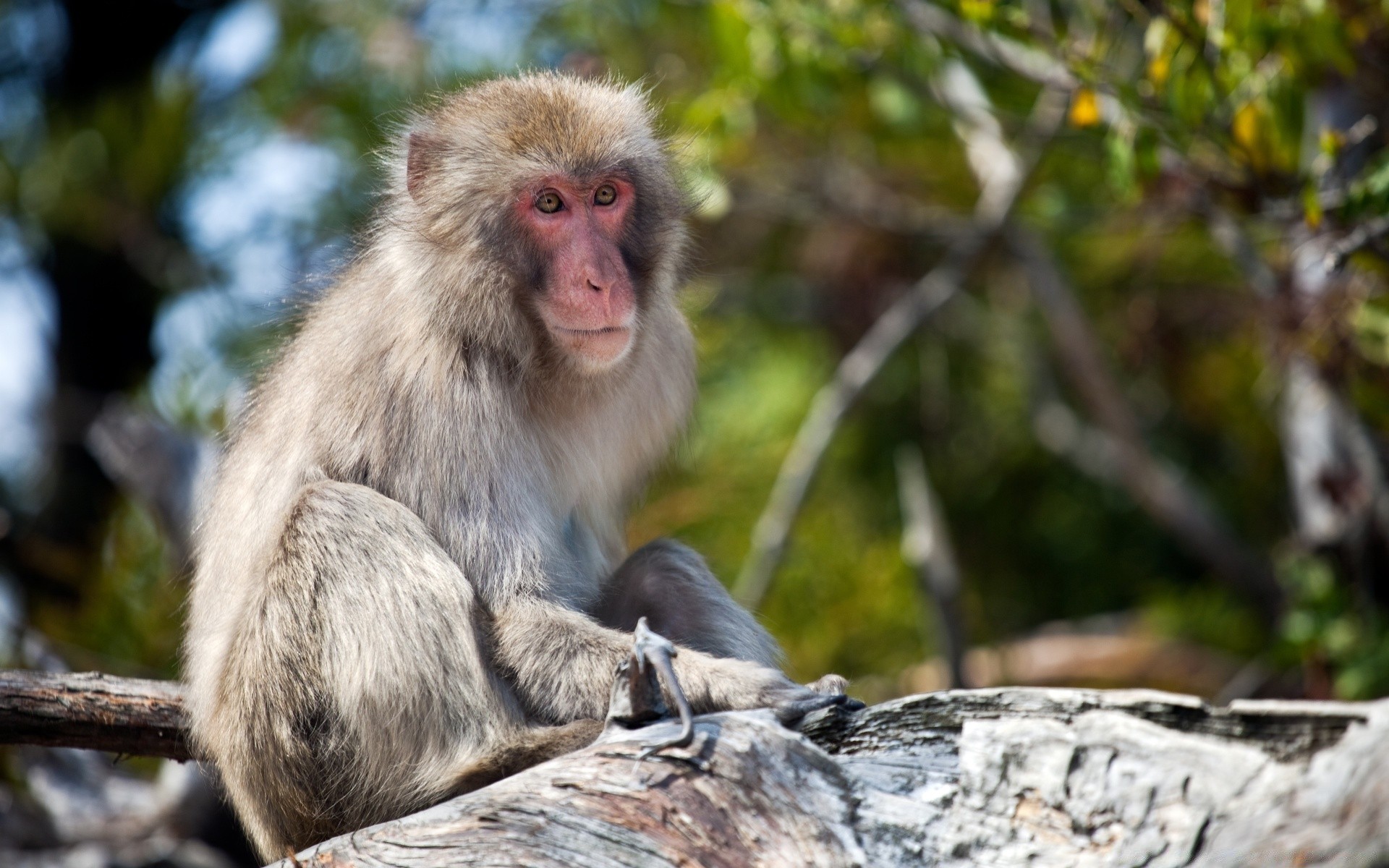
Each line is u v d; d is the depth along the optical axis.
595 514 8.98
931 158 18.12
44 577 16.06
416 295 8.12
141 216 18.45
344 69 18.31
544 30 17.84
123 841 11.97
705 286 11.85
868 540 16.91
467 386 7.95
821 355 19.30
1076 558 19.56
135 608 13.35
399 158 9.09
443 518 7.78
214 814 12.02
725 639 8.10
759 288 19.20
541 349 8.26
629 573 8.59
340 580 7.38
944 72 14.09
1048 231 17.33
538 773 5.97
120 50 21.58
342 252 9.64
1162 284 17.38
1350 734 4.97
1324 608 12.97
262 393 9.00
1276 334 12.55
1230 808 5.11
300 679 7.46
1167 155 11.62
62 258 19.98
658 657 6.02
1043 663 17.55
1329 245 10.37
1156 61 9.62
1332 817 4.78
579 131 8.29
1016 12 10.23
